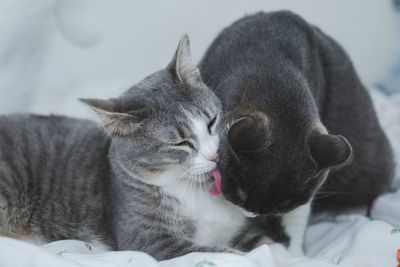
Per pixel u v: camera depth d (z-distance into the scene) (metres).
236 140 0.74
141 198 0.81
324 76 0.92
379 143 0.96
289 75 0.82
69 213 0.86
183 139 0.79
